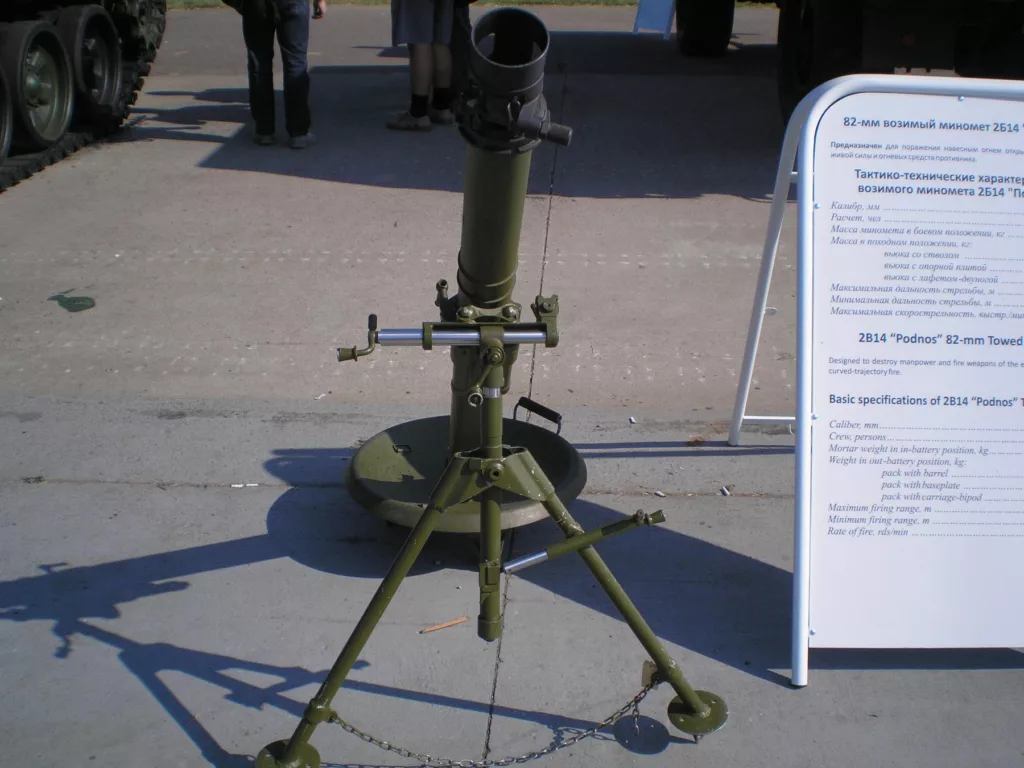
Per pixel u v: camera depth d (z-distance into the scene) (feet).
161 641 9.51
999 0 20.34
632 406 14.28
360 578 10.47
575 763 8.14
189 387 14.70
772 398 14.52
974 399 8.82
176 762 8.14
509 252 8.58
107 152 25.48
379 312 16.97
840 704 8.80
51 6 25.53
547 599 10.14
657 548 10.95
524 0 54.60
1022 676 9.18
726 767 8.13
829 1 21.50
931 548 8.89
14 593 10.15
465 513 10.20
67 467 12.46
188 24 46.19
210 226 20.53
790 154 10.45
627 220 20.80
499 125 7.22
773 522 11.44
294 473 12.39
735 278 18.30
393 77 34.12
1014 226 8.75
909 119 8.65
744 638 9.61
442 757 8.19
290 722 8.57
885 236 8.71
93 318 16.67
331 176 23.66
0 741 8.34
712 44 36.65
